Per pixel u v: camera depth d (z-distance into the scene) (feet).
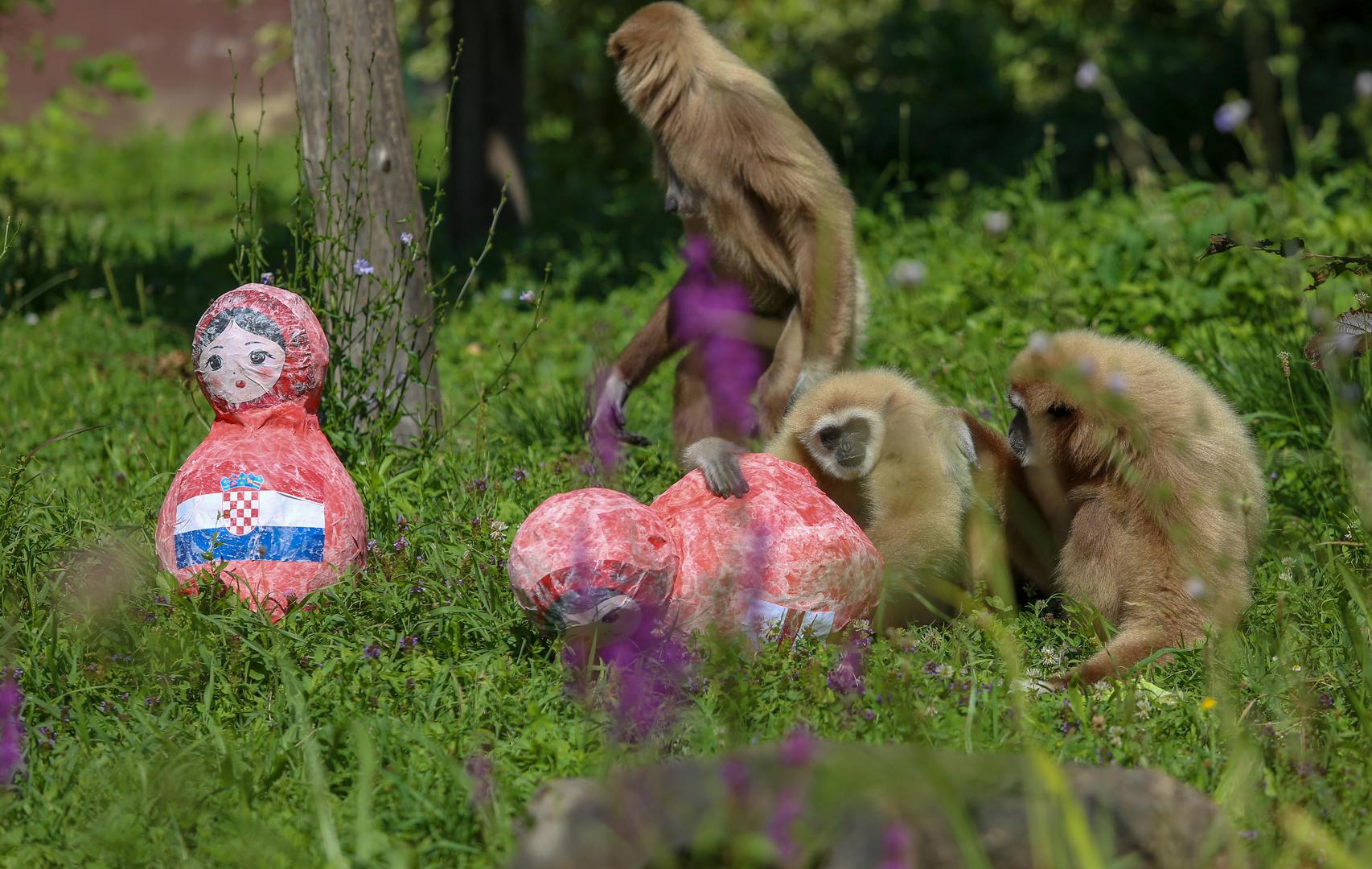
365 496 20.68
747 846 10.01
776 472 17.03
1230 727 13.89
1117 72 68.90
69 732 14.60
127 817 12.55
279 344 17.81
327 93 25.38
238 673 15.72
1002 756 11.56
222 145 91.45
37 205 56.90
